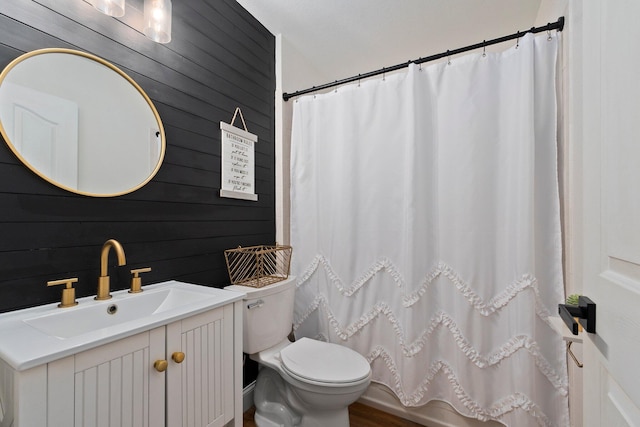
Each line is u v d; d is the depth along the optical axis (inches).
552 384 51.3
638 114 17.4
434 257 62.1
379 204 67.5
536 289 51.9
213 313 41.5
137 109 47.8
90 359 28.2
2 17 34.4
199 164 58.4
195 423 38.5
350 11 70.1
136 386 31.9
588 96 24.8
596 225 23.4
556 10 56.3
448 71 60.6
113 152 44.6
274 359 59.7
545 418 51.3
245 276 68.5
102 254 40.9
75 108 40.6
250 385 70.5
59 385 26.0
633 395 17.6
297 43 83.0
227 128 64.2
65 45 39.7
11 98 34.9
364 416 66.4
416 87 62.3
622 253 19.4
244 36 70.6
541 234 53.1
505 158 56.2
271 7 69.6
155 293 46.2
